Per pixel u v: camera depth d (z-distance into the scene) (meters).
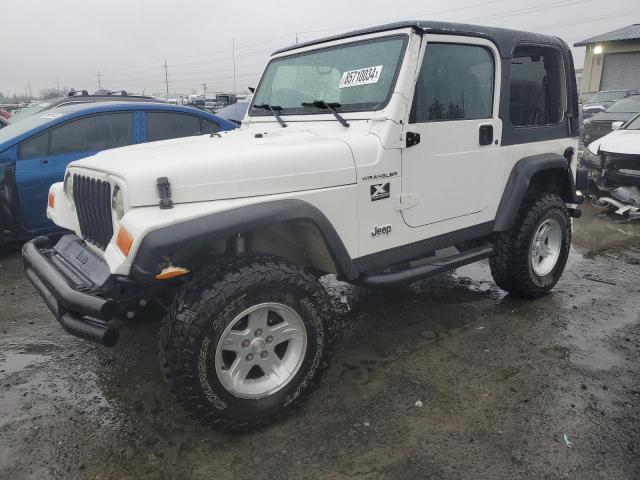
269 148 2.63
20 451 2.46
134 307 2.66
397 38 2.96
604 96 18.53
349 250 2.83
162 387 3.00
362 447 2.43
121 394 2.94
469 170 3.34
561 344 3.37
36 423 2.67
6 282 4.73
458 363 3.17
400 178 2.96
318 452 2.40
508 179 3.65
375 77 2.98
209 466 2.33
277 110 3.56
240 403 2.43
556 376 2.98
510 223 3.61
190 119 6.22
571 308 3.94
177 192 2.30
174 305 2.33
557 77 3.99
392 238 3.02
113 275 2.33
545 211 3.84
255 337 2.48
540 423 2.55
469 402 2.75
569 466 2.26
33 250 3.05
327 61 3.32
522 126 3.70
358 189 2.79
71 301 2.39
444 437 2.48
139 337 3.62
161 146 3.04
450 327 3.67
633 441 2.41
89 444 2.50
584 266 4.92
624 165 6.58
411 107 2.94
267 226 2.64
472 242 3.83
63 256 3.00
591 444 2.39
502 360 3.19
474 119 3.32
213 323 2.29
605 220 6.59
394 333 3.60
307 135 3.04
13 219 5.11
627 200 6.58
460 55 3.20
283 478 2.25
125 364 3.28
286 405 2.57
